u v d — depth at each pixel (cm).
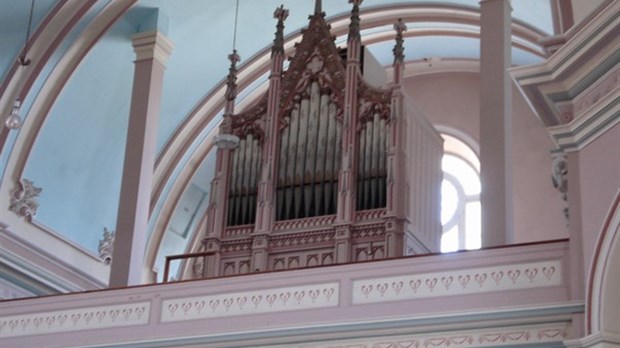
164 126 2239
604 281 1230
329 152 1784
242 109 2328
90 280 2142
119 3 1992
